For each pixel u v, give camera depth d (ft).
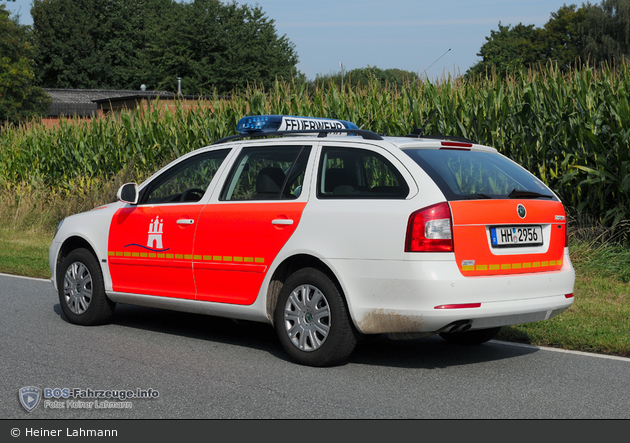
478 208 15.57
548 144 34.09
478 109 36.55
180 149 50.88
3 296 27.45
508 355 18.22
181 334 20.84
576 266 30.04
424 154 16.58
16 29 131.13
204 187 20.52
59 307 25.23
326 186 17.06
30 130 63.67
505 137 35.86
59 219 53.26
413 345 19.57
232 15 176.76
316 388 14.93
